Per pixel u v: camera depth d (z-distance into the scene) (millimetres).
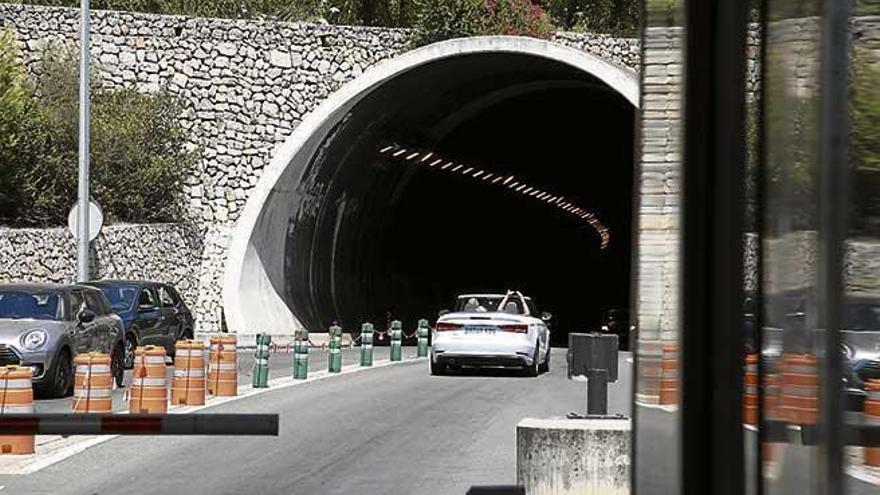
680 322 10547
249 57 143000
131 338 95438
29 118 120375
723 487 10117
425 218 186375
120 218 133500
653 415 10969
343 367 98000
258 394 71562
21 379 47531
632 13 184750
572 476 32625
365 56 144750
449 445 49375
